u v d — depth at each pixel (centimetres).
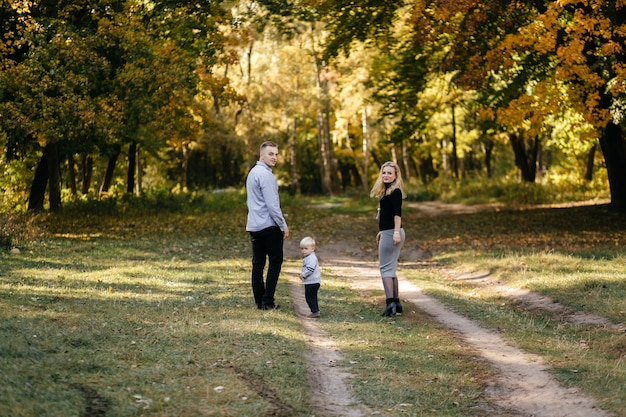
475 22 1841
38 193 2420
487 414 526
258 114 5009
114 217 2420
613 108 1594
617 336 762
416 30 1906
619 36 1543
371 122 4959
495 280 1229
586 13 1578
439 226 2328
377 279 1312
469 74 1788
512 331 823
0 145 2364
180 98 2230
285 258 1611
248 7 2300
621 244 1570
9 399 454
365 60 3950
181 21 2152
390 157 6675
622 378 596
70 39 1811
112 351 613
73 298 857
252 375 577
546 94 1586
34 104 1744
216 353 631
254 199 862
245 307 873
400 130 2720
